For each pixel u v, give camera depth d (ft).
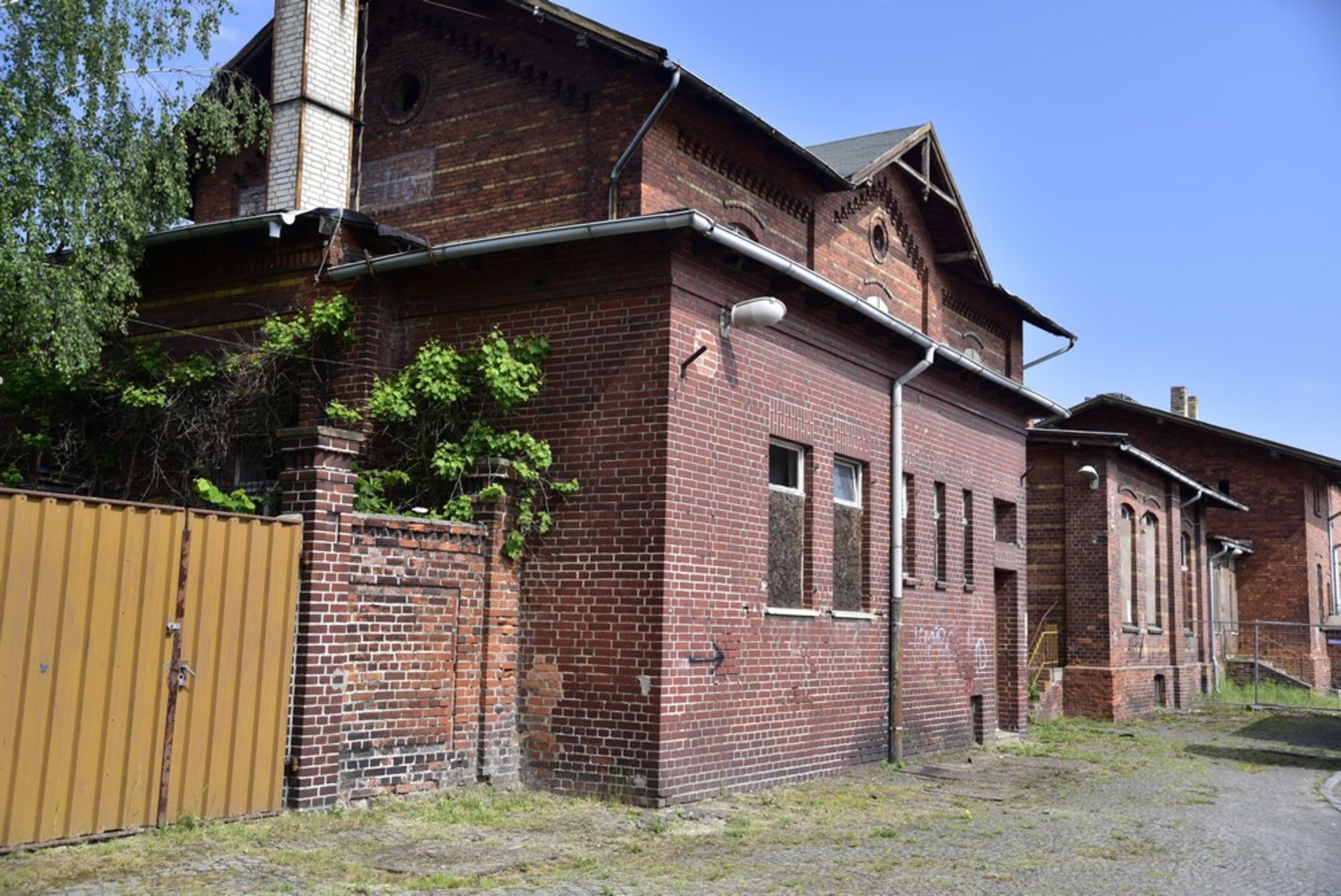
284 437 32.12
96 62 46.09
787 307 43.06
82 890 23.11
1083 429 124.77
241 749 29.55
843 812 36.60
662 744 35.35
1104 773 49.42
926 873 28.30
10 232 41.42
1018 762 51.88
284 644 30.73
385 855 27.66
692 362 37.65
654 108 43.45
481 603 36.63
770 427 41.73
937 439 54.60
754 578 40.34
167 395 42.78
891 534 49.37
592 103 47.24
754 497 40.63
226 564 29.48
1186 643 100.12
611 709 36.17
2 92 42.09
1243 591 119.55
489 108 49.90
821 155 63.77
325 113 47.21
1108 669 78.07
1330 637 125.39
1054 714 77.15
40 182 43.50
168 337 44.91
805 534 44.24
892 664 48.62
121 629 27.20
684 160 47.96
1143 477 88.28
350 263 40.91
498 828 31.45
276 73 47.39
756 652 40.19
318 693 31.12
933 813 37.35
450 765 35.19
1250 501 119.75
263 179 56.34
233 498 36.11
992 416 60.64
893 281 63.36
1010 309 74.79
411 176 51.47
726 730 38.34
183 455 42.73
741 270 40.27
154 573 27.94
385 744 33.09
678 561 36.55
